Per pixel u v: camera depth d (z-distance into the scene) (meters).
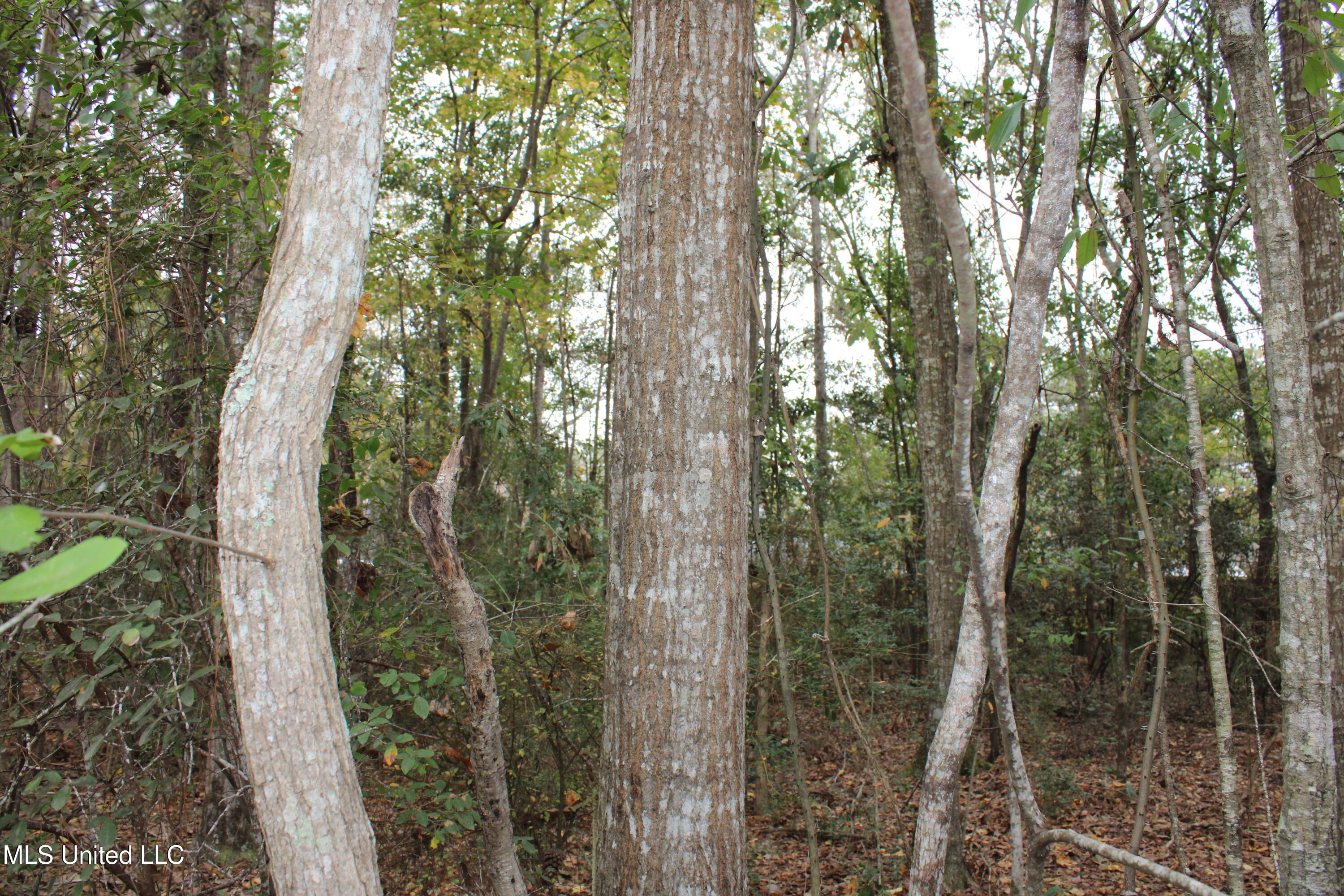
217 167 3.49
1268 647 8.32
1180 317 3.46
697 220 2.80
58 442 0.92
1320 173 3.32
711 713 2.65
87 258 3.37
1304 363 2.70
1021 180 4.26
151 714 3.15
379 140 2.11
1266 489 9.23
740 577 2.76
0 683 3.13
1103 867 6.54
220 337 3.56
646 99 2.90
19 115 4.18
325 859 1.70
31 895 3.15
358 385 4.37
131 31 4.15
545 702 5.33
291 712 1.72
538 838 5.43
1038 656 8.80
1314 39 3.12
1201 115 6.00
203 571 3.47
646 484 2.74
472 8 11.95
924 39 7.21
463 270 8.80
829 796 7.58
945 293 7.26
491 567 6.68
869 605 8.83
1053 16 2.88
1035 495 11.45
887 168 7.78
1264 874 6.28
